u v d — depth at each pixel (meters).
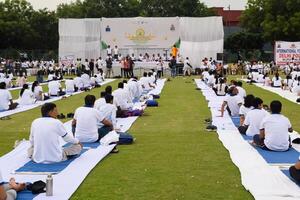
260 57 62.31
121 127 14.31
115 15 74.25
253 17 67.69
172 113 17.72
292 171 8.18
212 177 8.71
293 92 25.73
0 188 6.53
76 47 46.25
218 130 13.64
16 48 64.81
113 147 11.09
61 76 39.00
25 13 68.19
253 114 12.47
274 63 45.97
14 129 14.41
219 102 21.09
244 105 13.77
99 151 10.64
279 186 7.95
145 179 8.60
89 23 46.19
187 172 9.07
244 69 47.16
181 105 20.44
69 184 8.18
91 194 7.72
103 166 9.56
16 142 11.53
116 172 9.09
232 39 69.44
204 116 16.80
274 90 27.89
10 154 10.43
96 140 11.66
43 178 8.60
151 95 23.70
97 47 46.31
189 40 45.00
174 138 12.60
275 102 10.88
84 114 11.65
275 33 61.75
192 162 9.87
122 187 8.11
